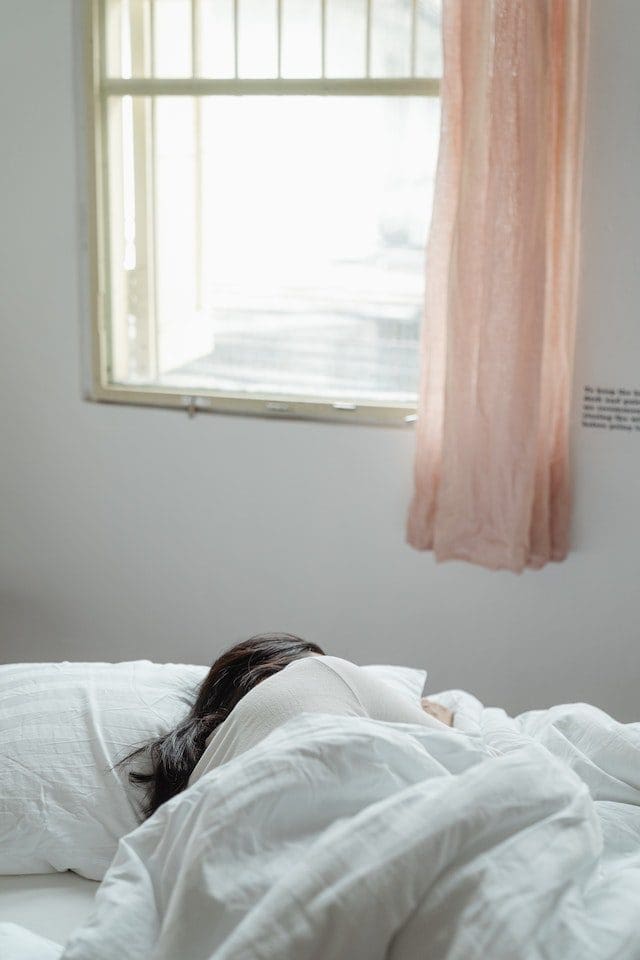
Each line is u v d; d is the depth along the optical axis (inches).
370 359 104.7
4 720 66.0
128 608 115.6
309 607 109.8
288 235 103.7
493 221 91.0
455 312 93.6
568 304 93.0
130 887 45.9
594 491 99.0
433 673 107.4
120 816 61.6
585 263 94.5
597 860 45.3
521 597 103.0
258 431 107.0
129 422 110.6
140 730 66.1
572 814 45.1
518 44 87.7
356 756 47.2
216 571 111.8
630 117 91.0
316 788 46.1
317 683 55.4
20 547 117.3
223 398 107.1
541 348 91.8
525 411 93.2
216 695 63.0
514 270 91.4
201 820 45.1
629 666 101.9
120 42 102.8
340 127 100.0
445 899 41.3
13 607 119.2
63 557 116.3
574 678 103.5
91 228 106.3
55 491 114.8
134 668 73.7
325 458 105.8
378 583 107.2
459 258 92.6
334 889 40.3
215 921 42.0
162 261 107.3
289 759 46.4
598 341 95.7
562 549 98.9
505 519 95.9
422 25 95.9
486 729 67.6
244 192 103.8
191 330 108.3
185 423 109.0
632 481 97.9
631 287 94.0
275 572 110.0
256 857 44.2
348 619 108.9
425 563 105.2
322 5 97.5
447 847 41.9
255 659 63.2
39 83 104.7
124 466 112.0
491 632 104.7
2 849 60.8
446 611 105.7
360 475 105.3
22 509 116.3
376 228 101.6
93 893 60.1
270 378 107.5
